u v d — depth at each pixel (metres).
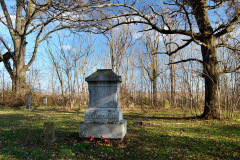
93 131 7.53
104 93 7.95
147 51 32.94
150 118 14.90
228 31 13.27
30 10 27.69
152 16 15.46
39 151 6.18
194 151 6.48
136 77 39.84
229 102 14.55
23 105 26.89
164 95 31.42
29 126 10.71
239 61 13.72
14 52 29.75
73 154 5.93
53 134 7.34
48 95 31.00
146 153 6.18
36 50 29.20
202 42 14.25
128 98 27.94
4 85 28.06
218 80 13.69
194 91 24.77
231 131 9.57
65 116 15.95
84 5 13.26
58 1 13.64
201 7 14.27
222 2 13.88
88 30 16.47
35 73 33.88
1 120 13.08
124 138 7.96
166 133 9.05
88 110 7.79
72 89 27.95
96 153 6.12
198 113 18.02
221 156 6.02
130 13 14.38
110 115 7.63
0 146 6.79
